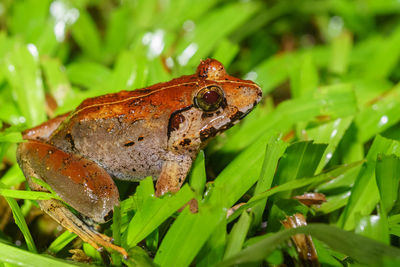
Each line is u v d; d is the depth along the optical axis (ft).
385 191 0.75
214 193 0.72
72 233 0.74
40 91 0.85
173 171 0.76
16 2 0.97
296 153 0.76
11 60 0.86
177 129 0.75
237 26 0.97
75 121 0.75
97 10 1.08
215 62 0.76
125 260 0.72
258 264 0.70
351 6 1.04
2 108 0.85
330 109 0.82
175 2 0.99
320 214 0.77
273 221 0.74
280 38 1.07
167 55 0.91
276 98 0.93
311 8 1.11
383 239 0.71
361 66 0.96
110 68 0.96
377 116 0.84
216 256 0.71
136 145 0.75
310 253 0.72
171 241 0.71
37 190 0.74
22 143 0.76
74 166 0.74
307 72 0.88
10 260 0.71
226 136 0.83
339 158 0.81
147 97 0.76
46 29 0.93
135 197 0.73
